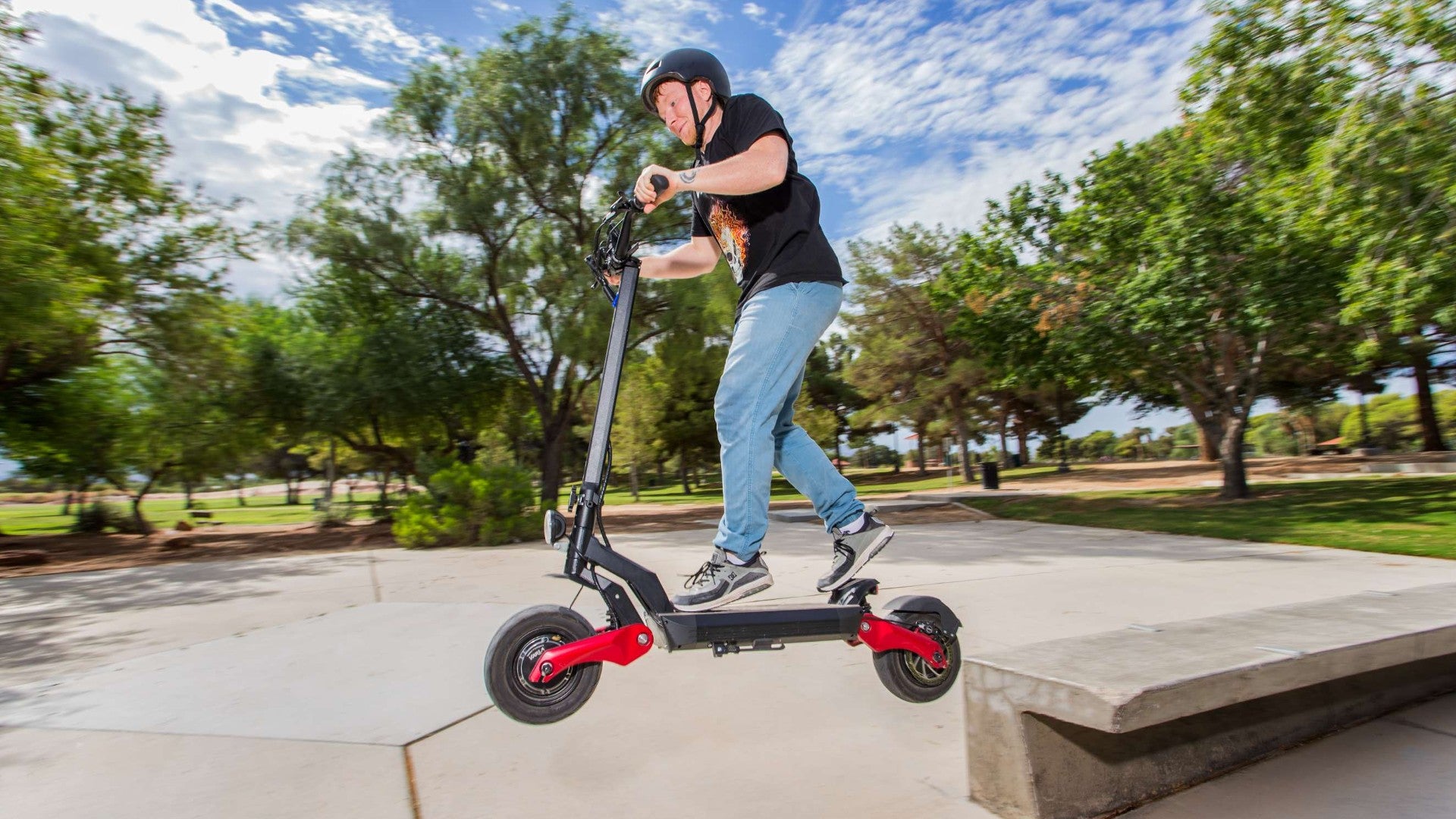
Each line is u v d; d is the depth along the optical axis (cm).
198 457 1772
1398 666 270
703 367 1585
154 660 398
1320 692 247
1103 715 159
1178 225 1243
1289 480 1891
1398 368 2525
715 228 236
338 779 223
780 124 215
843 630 215
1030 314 1522
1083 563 652
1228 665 184
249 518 2955
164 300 1417
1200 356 1452
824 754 233
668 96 226
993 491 2106
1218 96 1083
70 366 1445
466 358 1659
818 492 231
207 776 228
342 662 369
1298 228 1028
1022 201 1555
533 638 201
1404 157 848
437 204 1458
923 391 2852
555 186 1448
